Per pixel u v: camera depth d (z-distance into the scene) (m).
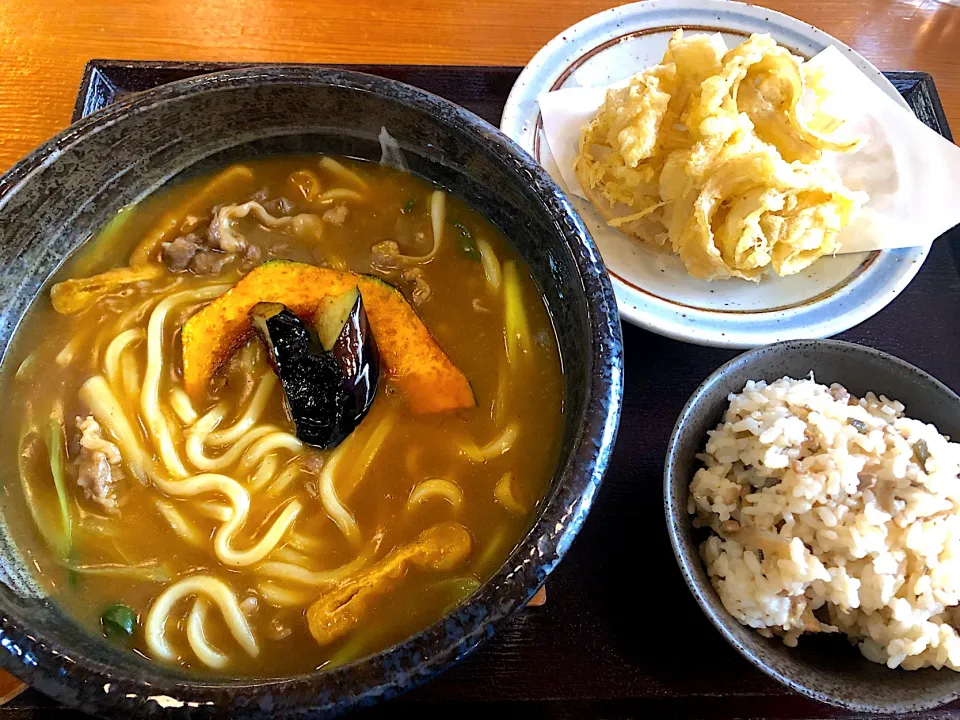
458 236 0.32
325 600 0.26
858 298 0.36
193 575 0.26
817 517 0.28
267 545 0.27
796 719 0.27
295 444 0.28
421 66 0.41
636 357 0.35
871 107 0.40
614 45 0.42
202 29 0.43
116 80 0.39
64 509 0.26
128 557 0.26
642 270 0.37
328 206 0.33
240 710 0.19
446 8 0.45
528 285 0.31
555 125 0.40
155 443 0.28
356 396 0.27
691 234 0.36
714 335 0.34
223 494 0.27
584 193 0.39
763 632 0.28
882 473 0.28
